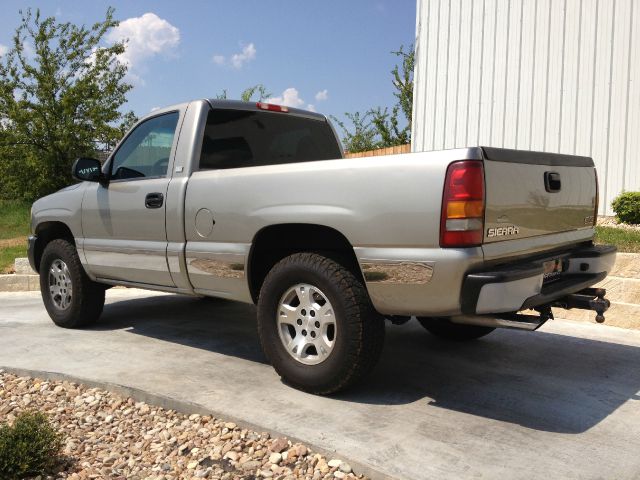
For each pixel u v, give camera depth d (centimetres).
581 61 944
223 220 424
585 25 936
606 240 685
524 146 1010
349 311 358
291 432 327
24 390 425
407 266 333
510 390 396
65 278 579
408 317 392
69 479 303
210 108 479
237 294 430
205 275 443
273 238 422
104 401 396
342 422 340
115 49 1656
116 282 530
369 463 291
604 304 375
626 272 602
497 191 331
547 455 302
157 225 474
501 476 281
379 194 343
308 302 382
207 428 348
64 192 577
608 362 457
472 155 319
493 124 1042
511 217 343
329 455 304
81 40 1614
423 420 345
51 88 1577
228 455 316
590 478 280
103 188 526
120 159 528
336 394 384
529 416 352
